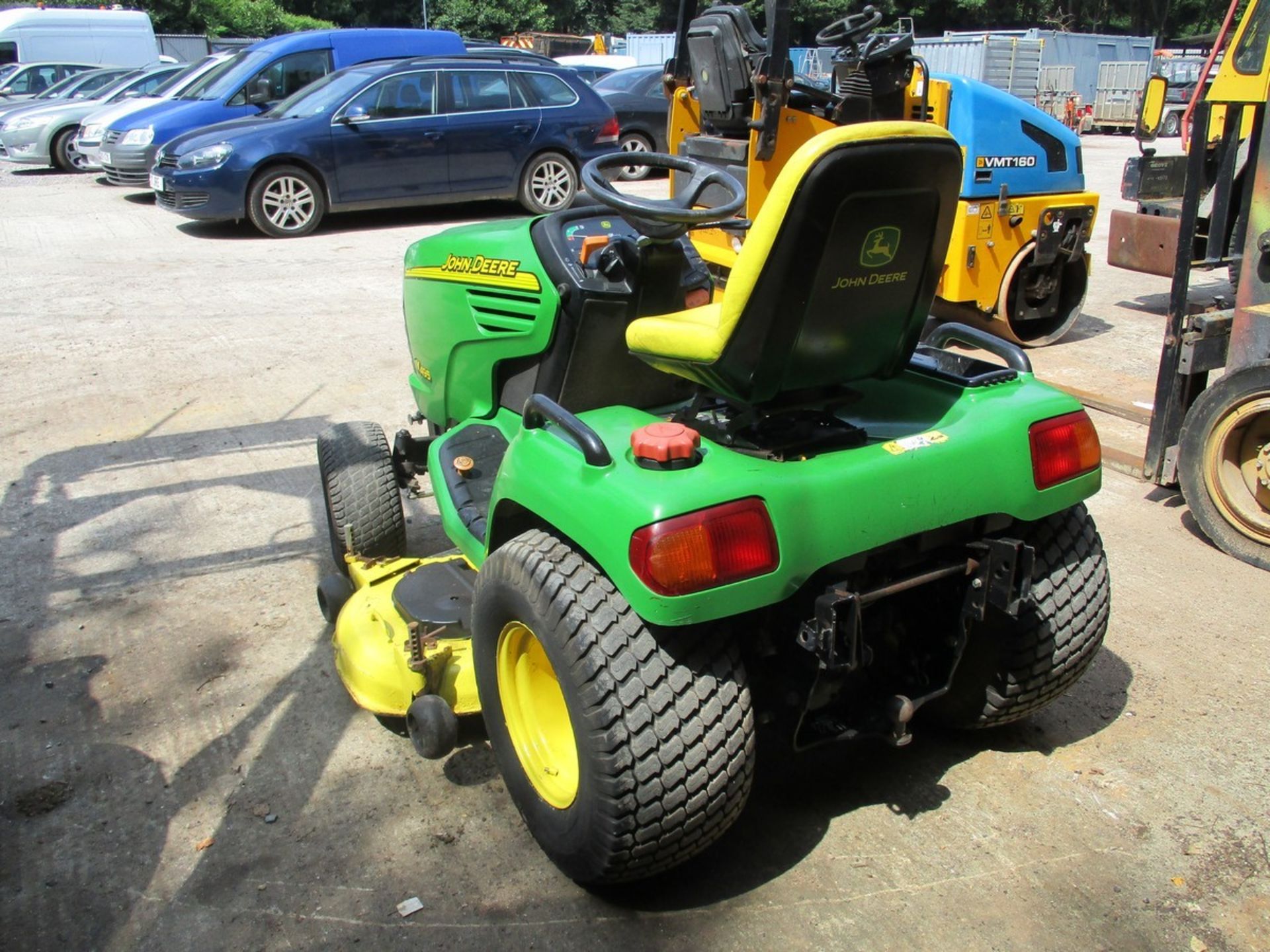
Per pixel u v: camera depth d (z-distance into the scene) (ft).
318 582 12.53
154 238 34.06
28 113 50.19
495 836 8.37
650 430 7.02
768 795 8.79
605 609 6.86
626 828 6.80
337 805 8.72
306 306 25.34
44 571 12.81
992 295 21.88
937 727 9.72
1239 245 14.06
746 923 7.44
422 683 9.05
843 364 7.69
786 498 6.83
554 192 39.29
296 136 33.88
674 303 10.11
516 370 10.76
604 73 67.15
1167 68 81.00
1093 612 8.64
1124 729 9.70
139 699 10.25
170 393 19.22
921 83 20.29
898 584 7.45
